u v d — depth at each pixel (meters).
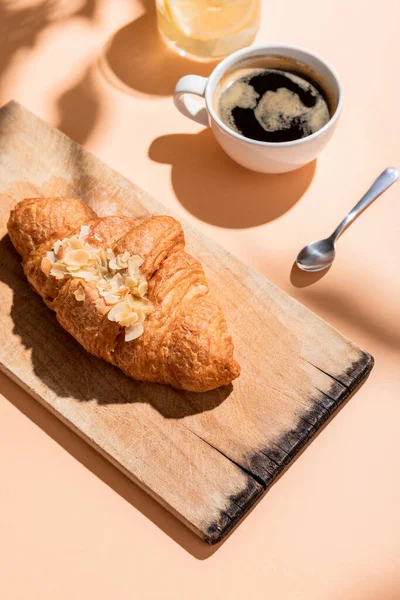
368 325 0.75
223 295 0.75
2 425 0.72
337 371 0.71
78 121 0.85
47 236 0.72
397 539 0.68
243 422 0.70
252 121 0.78
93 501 0.69
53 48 0.89
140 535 0.68
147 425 0.70
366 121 0.84
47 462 0.71
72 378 0.72
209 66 0.87
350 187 0.81
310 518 0.69
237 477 0.68
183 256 0.72
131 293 0.69
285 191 0.81
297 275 0.77
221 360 0.68
